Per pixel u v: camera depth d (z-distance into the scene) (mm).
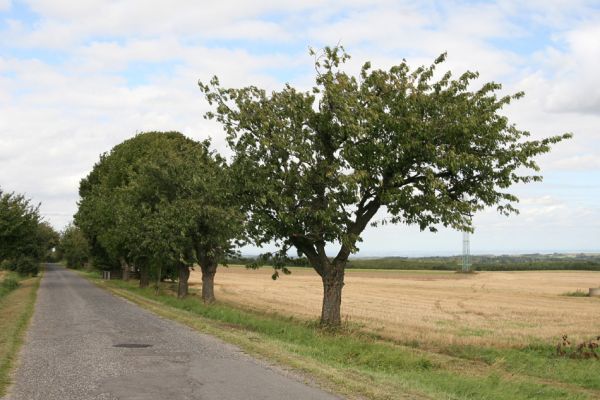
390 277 88125
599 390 12773
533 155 17812
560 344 17297
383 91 18438
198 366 11258
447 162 16859
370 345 15648
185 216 29516
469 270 106938
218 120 19859
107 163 58594
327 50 18125
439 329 22484
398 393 9148
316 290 51688
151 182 35656
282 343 14992
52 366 11250
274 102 19406
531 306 36562
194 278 75000
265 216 19141
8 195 46031
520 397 11266
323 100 18359
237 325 20281
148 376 10219
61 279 67188
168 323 19797
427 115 18156
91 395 8734
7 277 52094
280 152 18875
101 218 46188
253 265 20906
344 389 9188
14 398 8539
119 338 15656
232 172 19688
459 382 11852
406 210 18266
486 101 18000
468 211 17844
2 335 15766
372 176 17797
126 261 53969
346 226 19312
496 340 18984
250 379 9953
